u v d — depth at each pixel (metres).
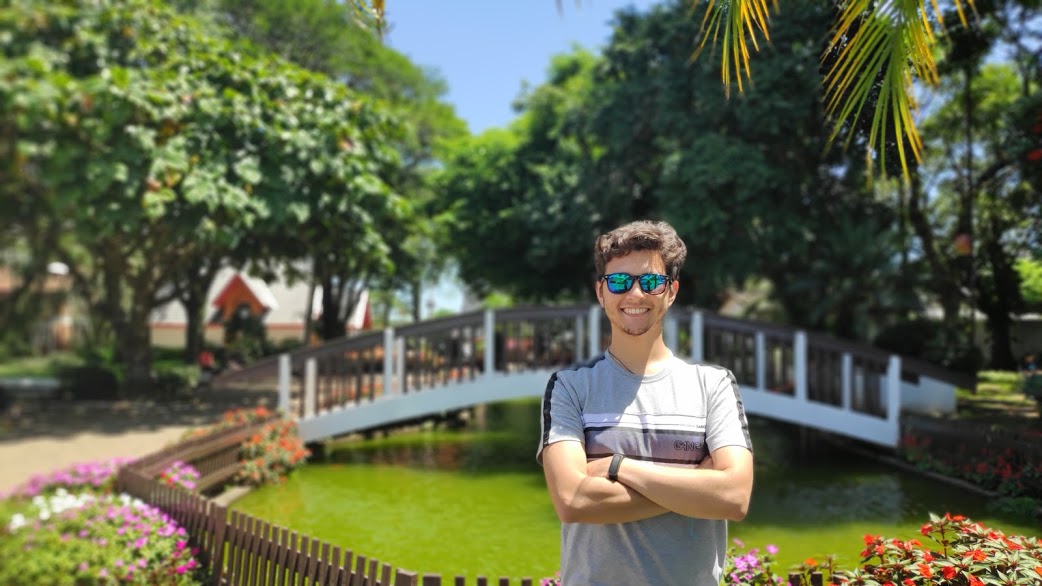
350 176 12.27
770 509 7.18
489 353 10.77
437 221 22.95
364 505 7.82
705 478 1.76
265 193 10.85
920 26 3.08
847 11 3.14
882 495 7.66
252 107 10.75
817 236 14.62
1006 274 12.26
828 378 10.22
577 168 18.80
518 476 9.41
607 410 1.92
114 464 5.09
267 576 3.95
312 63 17.56
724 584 3.34
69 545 2.76
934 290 14.30
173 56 9.09
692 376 1.98
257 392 14.79
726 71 3.22
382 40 3.44
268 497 8.20
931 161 14.41
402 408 10.71
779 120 11.83
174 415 9.11
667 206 13.58
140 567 3.47
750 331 10.36
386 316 35.75
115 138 6.21
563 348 11.04
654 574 1.80
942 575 2.89
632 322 1.96
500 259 23.34
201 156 9.42
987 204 12.46
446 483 8.98
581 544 1.89
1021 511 6.09
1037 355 12.58
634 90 14.61
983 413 9.40
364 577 3.34
